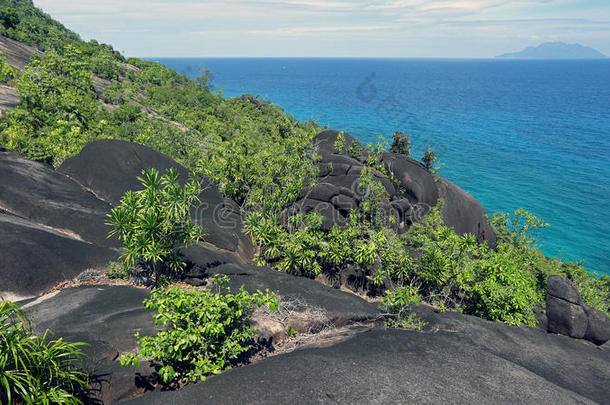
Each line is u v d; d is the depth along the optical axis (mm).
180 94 90062
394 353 9211
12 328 6598
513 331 12719
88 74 55719
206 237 16688
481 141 133000
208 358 8117
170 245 12539
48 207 15422
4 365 5914
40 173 18344
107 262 13266
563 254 56250
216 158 26812
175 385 7910
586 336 13492
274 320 10836
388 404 7027
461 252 16562
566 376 10242
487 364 9094
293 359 8312
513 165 104312
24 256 11570
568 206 75438
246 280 13836
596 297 21922
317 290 13750
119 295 11445
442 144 125375
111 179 18906
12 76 43125
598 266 53031
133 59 122750
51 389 6277
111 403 7277
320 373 7766
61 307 10234
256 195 21391
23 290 10852
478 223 32375
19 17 86188
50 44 78188
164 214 12242
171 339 7680
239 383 7387
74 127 29000
